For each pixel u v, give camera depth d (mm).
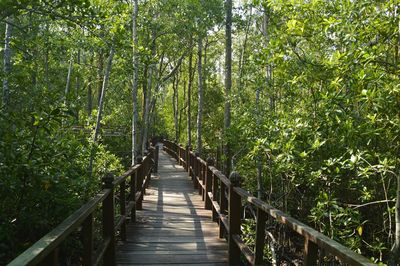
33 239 4480
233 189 4867
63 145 4848
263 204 3516
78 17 5160
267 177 9062
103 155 10703
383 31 4656
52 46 10195
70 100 4977
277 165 5941
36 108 4867
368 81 4332
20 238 4562
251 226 7547
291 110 6688
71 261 5090
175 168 19516
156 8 16641
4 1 4570
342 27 4703
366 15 4672
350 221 4883
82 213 2951
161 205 9234
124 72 12656
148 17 15578
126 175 5875
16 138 4137
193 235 6402
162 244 5859
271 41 5434
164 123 41469
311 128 5422
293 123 5492
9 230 4062
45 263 2281
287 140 5605
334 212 4902
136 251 5492
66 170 4809
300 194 6938
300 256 7270
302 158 5430
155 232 6582
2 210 4129
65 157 4891
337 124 4992
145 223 7270
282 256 7004
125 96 19281
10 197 4301
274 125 5969
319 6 5266
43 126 4164
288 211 7500
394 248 3521
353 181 5125
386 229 5422
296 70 5664
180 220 7543
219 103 24750
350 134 4562
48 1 4980
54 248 2254
